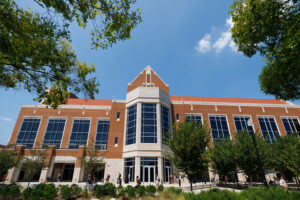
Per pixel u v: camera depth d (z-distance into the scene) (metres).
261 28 6.90
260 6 6.68
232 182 25.02
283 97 8.05
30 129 30.80
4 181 22.23
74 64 11.14
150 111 27.84
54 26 8.12
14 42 7.61
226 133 30.92
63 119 32.09
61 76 10.38
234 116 32.53
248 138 19.09
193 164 12.63
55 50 9.69
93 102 37.28
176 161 13.03
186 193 10.80
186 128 13.48
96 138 30.64
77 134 30.95
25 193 10.51
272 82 7.79
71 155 25.70
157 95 29.02
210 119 31.83
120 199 12.05
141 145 24.77
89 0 7.57
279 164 19.52
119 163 26.16
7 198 10.55
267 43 7.32
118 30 8.59
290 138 20.34
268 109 33.53
